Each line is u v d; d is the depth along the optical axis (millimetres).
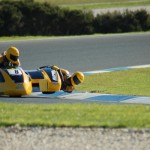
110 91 62312
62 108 41625
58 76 56156
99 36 129875
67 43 114250
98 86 67000
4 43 115375
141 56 97500
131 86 67000
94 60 91812
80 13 148750
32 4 145250
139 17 152750
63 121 36250
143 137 32750
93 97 56281
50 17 146000
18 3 144500
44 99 53125
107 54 99000
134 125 35156
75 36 131750
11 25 140750
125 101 52969
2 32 139875
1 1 144500
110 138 32656
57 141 32250
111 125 35031
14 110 40938
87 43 114188
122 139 32406
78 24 148000
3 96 53781
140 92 61500
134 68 84062
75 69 82938
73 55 96875
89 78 73938
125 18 151750
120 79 73188
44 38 126250
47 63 87938
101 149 30422
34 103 48625
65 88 57781
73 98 55312
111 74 77750
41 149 30719
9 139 32969
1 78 52094
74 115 38312
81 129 34750
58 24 146625
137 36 128750
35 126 35656
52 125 35594
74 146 31125
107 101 53031
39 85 54969
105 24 149625
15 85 51875
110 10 177750
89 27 147875
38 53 98625
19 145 31641
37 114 39000
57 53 98812
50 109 41188
